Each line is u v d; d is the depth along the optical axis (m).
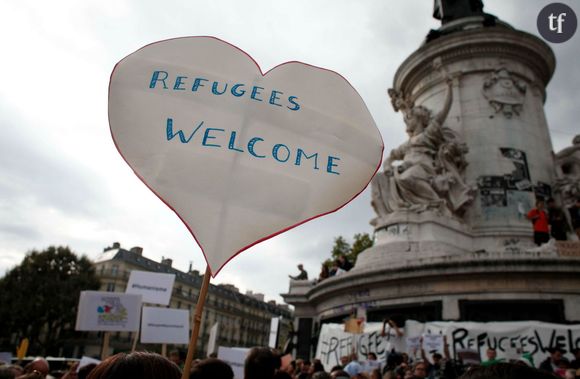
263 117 2.79
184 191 2.54
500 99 17.44
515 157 16.56
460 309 11.39
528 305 11.04
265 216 2.58
